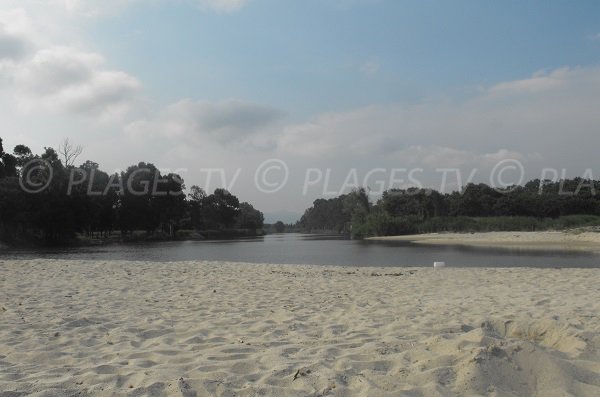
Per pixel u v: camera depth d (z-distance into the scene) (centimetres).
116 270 1606
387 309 834
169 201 8275
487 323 616
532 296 970
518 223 6128
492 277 1382
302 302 935
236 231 11431
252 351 534
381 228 7006
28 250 4366
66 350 557
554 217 7419
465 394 368
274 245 5225
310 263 2477
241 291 1109
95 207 6156
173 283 1264
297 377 416
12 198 5084
